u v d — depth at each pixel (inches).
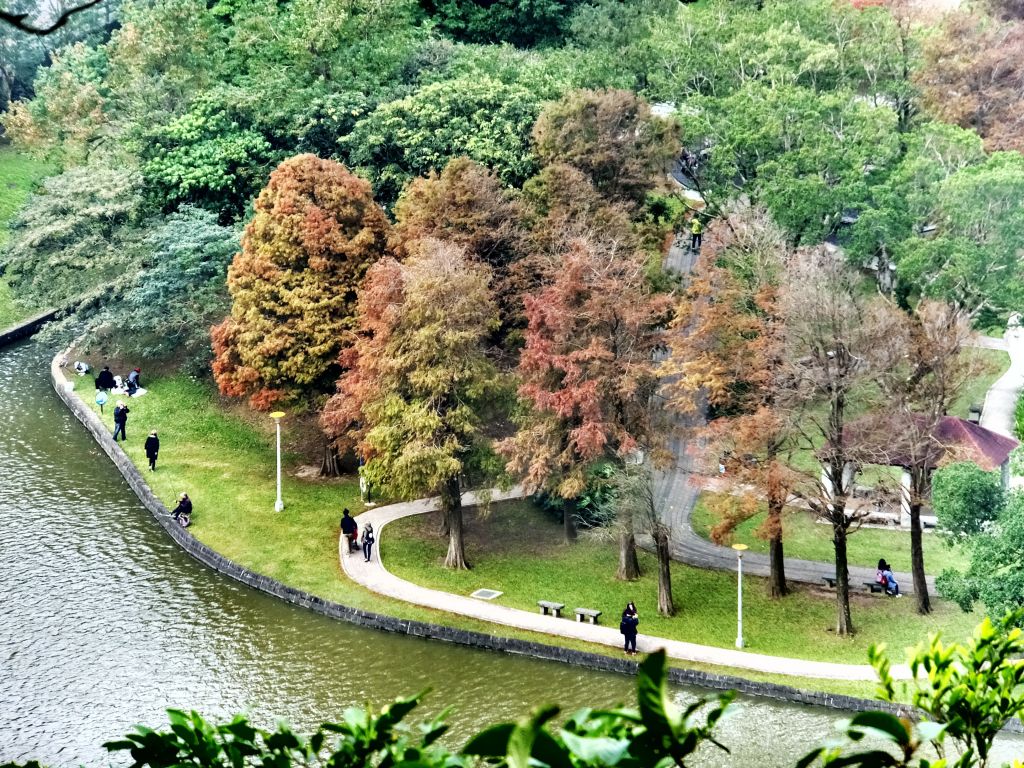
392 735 380.8
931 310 2456.9
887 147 3139.8
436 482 2556.6
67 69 4621.1
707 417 3213.6
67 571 2615.7
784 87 3339.1
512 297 2883.9
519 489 3006.9
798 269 2436.0
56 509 2928.2
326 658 2308.1
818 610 2449.6
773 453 2434.8
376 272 2753.4
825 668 2197.3
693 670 2190.0
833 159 3102.9
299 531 2812.5
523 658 2316.7
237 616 2463.1
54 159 4517.7
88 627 2377.0
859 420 2379.4
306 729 2038.6
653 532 2437.3
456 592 2551.7
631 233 2994.6
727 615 2438.5
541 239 2945.4
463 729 2063.2
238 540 2755.9
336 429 2864.2
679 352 2518.5
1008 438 2748.5
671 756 293.3
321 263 3038.9
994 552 2032.5
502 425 2869.1
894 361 2341.3
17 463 3196.4
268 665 2272.4
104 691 2145.7
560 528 2834.6
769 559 2679.6
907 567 2645.2
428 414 2600.9
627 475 2450.8
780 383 2431.1
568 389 2518.5
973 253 2763.3
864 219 2952.8
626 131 3299.7
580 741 282.5
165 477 3056.1
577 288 2576.3
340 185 3129.9
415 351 2615.7
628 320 2522.1
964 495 2202.3
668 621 2417.6
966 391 3230.8
